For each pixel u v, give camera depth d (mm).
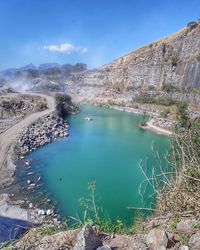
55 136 64250
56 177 39281
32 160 47094
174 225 5914
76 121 85250
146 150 51875
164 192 7062
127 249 5406
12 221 27047
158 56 122750
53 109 88062
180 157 7742
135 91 122125
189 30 120375
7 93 111625
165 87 111062
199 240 5230
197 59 106312
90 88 146625
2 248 5996
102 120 87062
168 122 71938
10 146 52219
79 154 50312
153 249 5363
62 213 28906
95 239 5508
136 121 84875
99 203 29094
